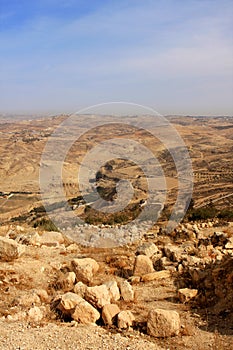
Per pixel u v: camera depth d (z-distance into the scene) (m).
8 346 6.99
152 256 14.06
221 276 10.63
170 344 7.72
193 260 12.63
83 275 11.63
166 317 8.03
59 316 8.80
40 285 11.38
